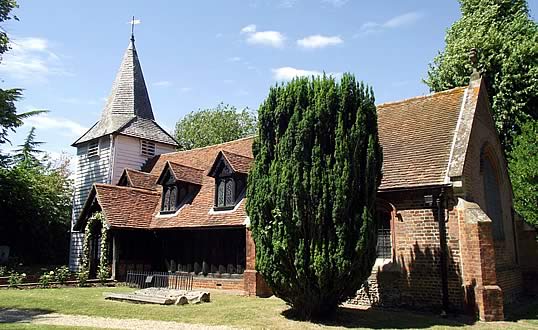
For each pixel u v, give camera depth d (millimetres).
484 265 13273
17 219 29562
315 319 12539
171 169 22203
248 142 24203
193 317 12633
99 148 27766
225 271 19453
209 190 22047
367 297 15727
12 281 19250
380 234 16094
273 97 13500
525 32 27500
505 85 26094
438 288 14188
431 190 14719
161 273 21031
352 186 12148
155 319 12359
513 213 19391
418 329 11523
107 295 16141
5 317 12383
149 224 22594
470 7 30172
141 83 30250
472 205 13977
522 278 18859
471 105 16562
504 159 19203
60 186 37062
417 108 18531
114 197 22484
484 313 12891
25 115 31562
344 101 12688
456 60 27844
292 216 12109
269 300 16109
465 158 14734
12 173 30266
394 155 16797
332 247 11898
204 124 52125
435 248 14438
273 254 12453
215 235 20125
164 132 30078
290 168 12281
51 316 12625
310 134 12391
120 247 21844
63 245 32906
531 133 20641
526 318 13492
